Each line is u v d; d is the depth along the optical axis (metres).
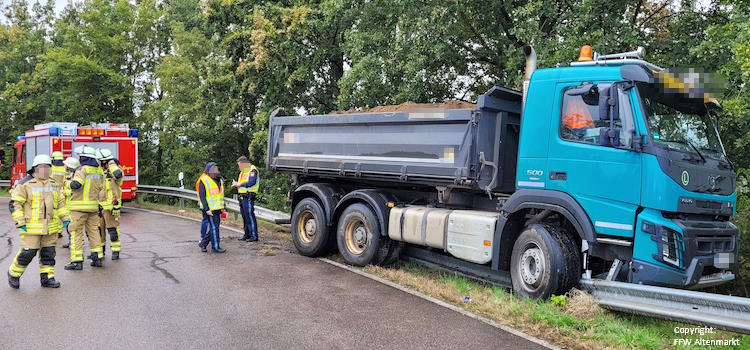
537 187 6.62
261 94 20.11
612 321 5.71
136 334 5.28
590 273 6.32
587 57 6.83
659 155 5.66
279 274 8.05
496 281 7.30
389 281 7.70
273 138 10.63
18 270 7.05
